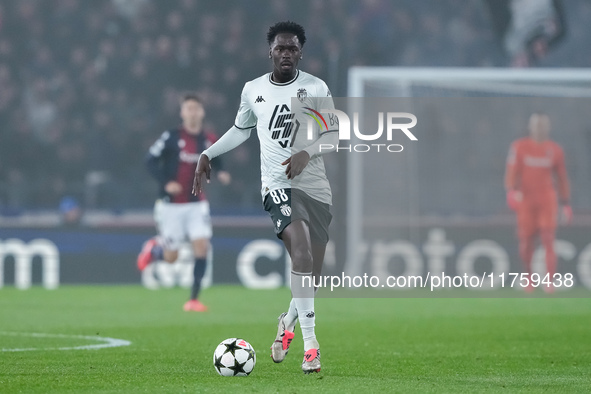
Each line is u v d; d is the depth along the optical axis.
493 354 22.42
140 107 77.31
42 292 48.88
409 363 20.11
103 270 55.12
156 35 79.69
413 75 55.19
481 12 83.94
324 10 81.69
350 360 20.67
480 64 83.56
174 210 38.38
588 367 19.41
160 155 38.81
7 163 74.75
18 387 14.98
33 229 54.22
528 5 83.12
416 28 83.19
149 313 36.16
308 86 18.27
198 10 80.56
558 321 33.53
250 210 61.38
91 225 55.12
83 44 78.88
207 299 44.47
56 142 75.38
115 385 15.26
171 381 15.88
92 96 77.19
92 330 28.89
